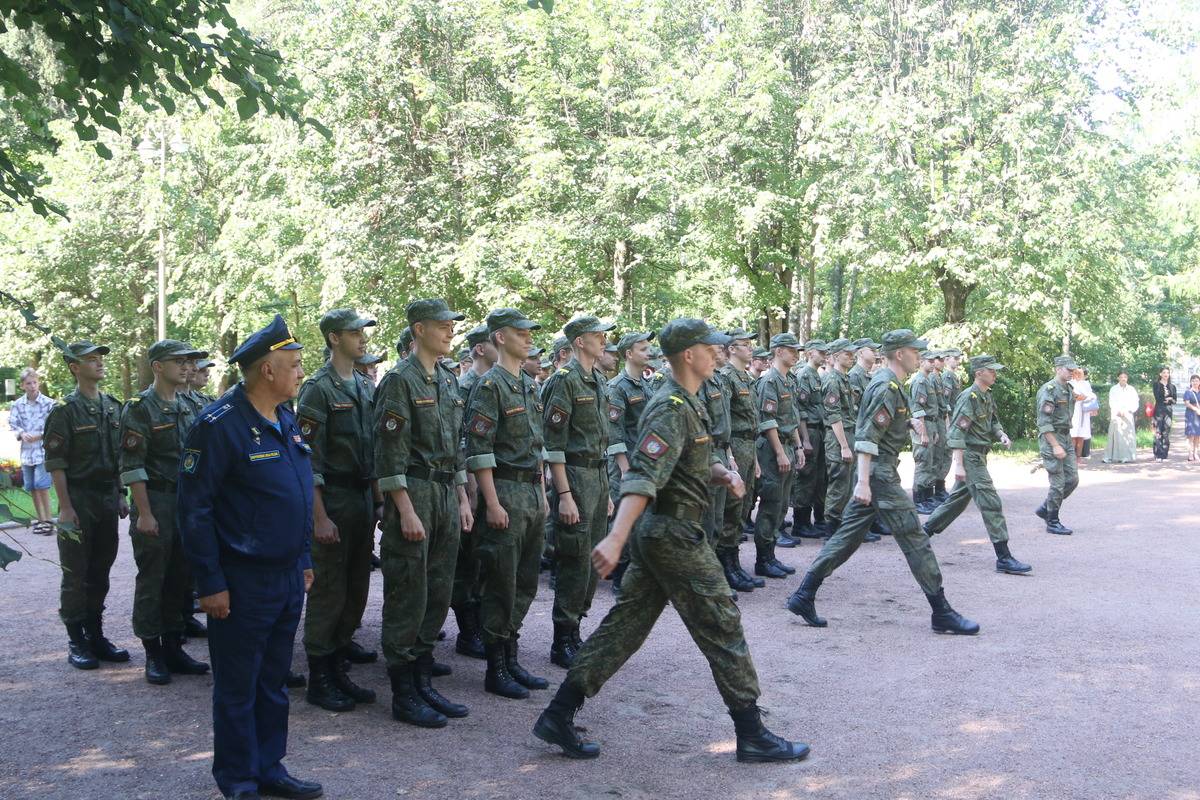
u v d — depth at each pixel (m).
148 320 29.88
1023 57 19.97
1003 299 20.89
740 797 4.45
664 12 24.94
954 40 20.75
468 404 6.30
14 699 5.97
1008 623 7.57
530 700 5.90
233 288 25.70
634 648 4.93
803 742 5.12
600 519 6.86
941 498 14.29
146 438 6.34
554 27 22.33
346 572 5.75
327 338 5.86
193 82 5.56
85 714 5.69
